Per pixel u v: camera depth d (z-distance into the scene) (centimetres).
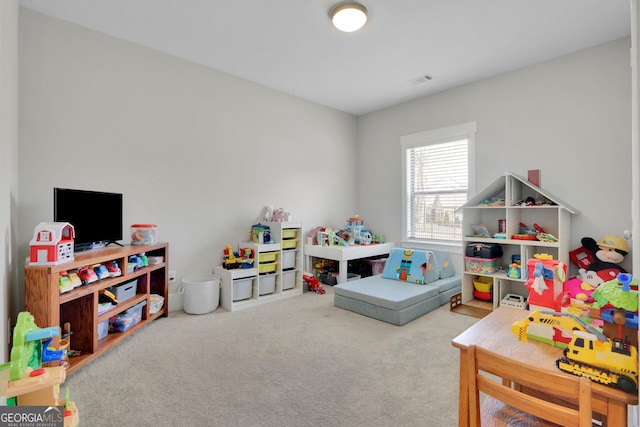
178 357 221
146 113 305
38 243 184
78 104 268
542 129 327
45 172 252
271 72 359
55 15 253
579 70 304
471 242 354
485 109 369
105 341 229
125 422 154
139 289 277
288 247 383
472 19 254
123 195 292
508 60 324
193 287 311
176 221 327
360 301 312
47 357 131
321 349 235
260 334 263
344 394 179
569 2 232
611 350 96
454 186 406
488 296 342
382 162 483
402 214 458
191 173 336
